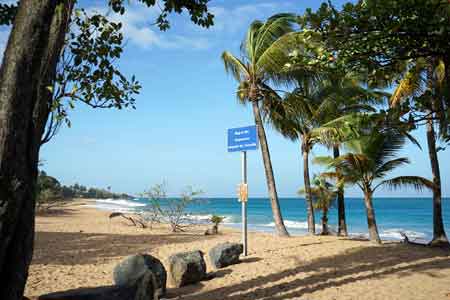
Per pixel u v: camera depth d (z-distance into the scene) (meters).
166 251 10.20
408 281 6.26
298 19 4.50
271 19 13.64
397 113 4.72
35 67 2.75
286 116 15.44
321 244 10.76
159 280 5.52
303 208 73.06
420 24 4.11
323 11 4.24
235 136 9.14
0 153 2.56
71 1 3.45
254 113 13.91
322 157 13.96
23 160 2.70
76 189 124.50
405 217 46.56
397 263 7.78
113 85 4.76
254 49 13.77
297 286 6.04
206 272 7.02
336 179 13.88
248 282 6.39
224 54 14.13
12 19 4.73
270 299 5.37
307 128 15.73
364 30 4.28
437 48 4.46
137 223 21.00
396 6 3.98
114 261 8.80
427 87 10.47
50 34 3.19
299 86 14.47
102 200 105.19
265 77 13.88
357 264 7.73
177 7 5.06
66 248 10.59
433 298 5.32
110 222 21.52
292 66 4.96
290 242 11.37
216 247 7.94
